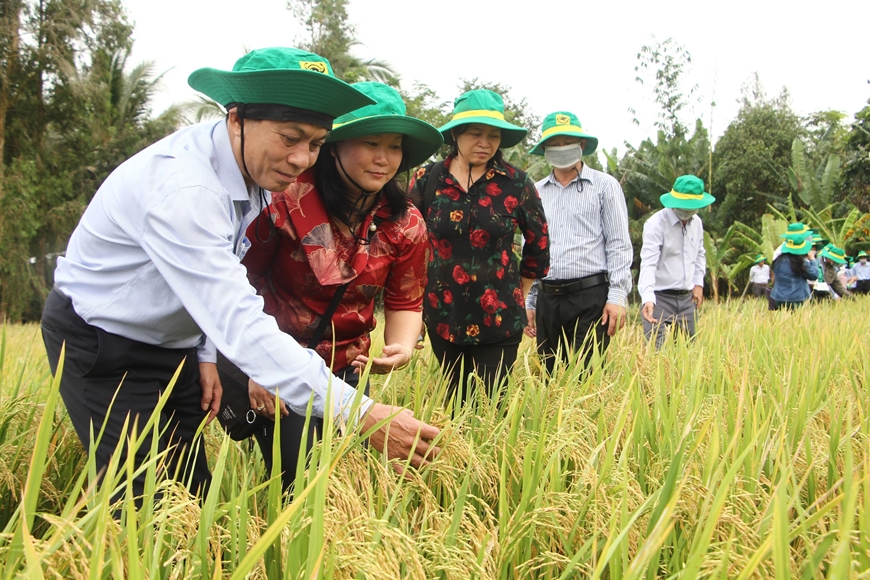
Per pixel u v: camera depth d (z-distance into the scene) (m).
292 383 2.06
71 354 2.32
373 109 2.63
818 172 24.88
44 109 24.19
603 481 2.15
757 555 1.50
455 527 1.98
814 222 21.16
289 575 1.63
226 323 2.05
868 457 1.84
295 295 2.87
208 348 2.72
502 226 4.22
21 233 22.09
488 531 1.92
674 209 6.39
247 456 3.06
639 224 21.66
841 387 3.77
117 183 2.18
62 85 23.89
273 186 2.23
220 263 2.07
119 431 2.34
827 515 2.21
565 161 5.11
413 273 3.10
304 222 2.71
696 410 2.78
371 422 2.23
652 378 3.72
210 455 3.27
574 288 5.25
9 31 22.73
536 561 2.05
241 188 2.27
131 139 26.25
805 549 2.02
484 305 4.21
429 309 4.32
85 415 2.35
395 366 2.82
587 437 2.81
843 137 30.91
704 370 4.04
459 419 2.81
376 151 2.67
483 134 4.10
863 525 1.75
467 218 4.20
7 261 21.84
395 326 3.16
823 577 1.83
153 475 1.79
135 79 27.88
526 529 2.02
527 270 4.66
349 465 2.10
